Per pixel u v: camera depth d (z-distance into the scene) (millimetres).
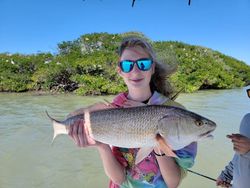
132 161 819
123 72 827
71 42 9820
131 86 826
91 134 750
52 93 7191
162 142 708
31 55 9180
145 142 726
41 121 3762
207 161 2307
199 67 8727
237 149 1009
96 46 9719
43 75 7508
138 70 810
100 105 801
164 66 879
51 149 2648
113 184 869
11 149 2646
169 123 703
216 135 2998
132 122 724
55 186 1978
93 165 2305
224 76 9039
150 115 718
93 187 1973
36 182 2031
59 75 7445
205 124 706
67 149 2646
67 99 6027
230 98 6148
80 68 7324
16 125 3547
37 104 5309
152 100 801
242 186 1039
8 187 1953
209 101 5609
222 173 1256
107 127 739
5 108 4844
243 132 1062
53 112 4449
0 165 2291
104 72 7180
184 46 11047
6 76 7727
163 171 776
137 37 839
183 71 8227
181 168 794
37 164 2318
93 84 6801
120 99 846
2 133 3176
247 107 4844
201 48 11266
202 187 1896
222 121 3701
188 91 7461
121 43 841
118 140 739
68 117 778
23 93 7266
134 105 776
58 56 8758
